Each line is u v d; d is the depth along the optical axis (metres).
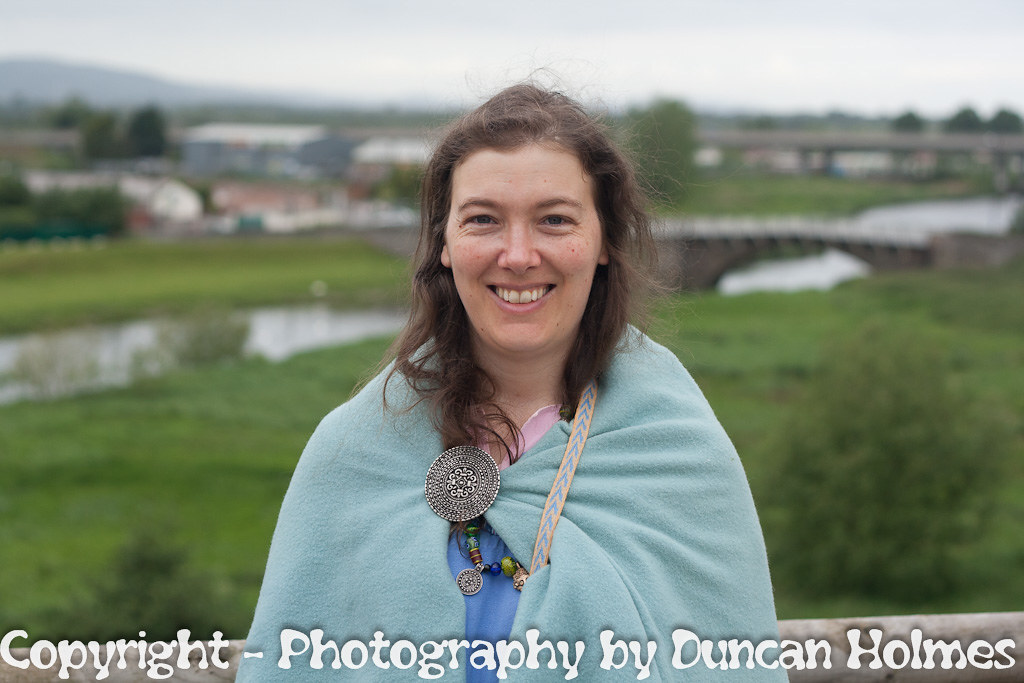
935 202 133.62
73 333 47.34
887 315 49.97
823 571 20.97
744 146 144.25
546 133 2.06
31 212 90.19
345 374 41.19
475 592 2.01
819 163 158.00
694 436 2.14
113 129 154.25
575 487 2.08
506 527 2.03
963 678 2.55
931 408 20.72
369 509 2.08
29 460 31.03
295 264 76.00
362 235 82.62
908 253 63.59
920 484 20.34
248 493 28.77
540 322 2.08
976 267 60.03
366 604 2.02
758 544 2.16
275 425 34.97
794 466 21.53
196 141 158.12
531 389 2.20
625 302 2.19
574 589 1.95
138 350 44.88
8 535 24.91
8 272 69.00
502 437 2.15
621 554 2.03
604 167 2.10
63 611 17.69
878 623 2.54
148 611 17.47
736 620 2.08
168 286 67.31
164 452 32.12
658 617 2.01
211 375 41.69
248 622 17.89
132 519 26.55
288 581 2.07
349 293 66.12
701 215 76.94
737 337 44.47
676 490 2.09
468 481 2.05
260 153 161.00
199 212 100.06
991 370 38.81
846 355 22.36
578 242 2.06
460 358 2.16
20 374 39.94
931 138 139.62
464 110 2.25
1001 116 189.25
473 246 2.05
